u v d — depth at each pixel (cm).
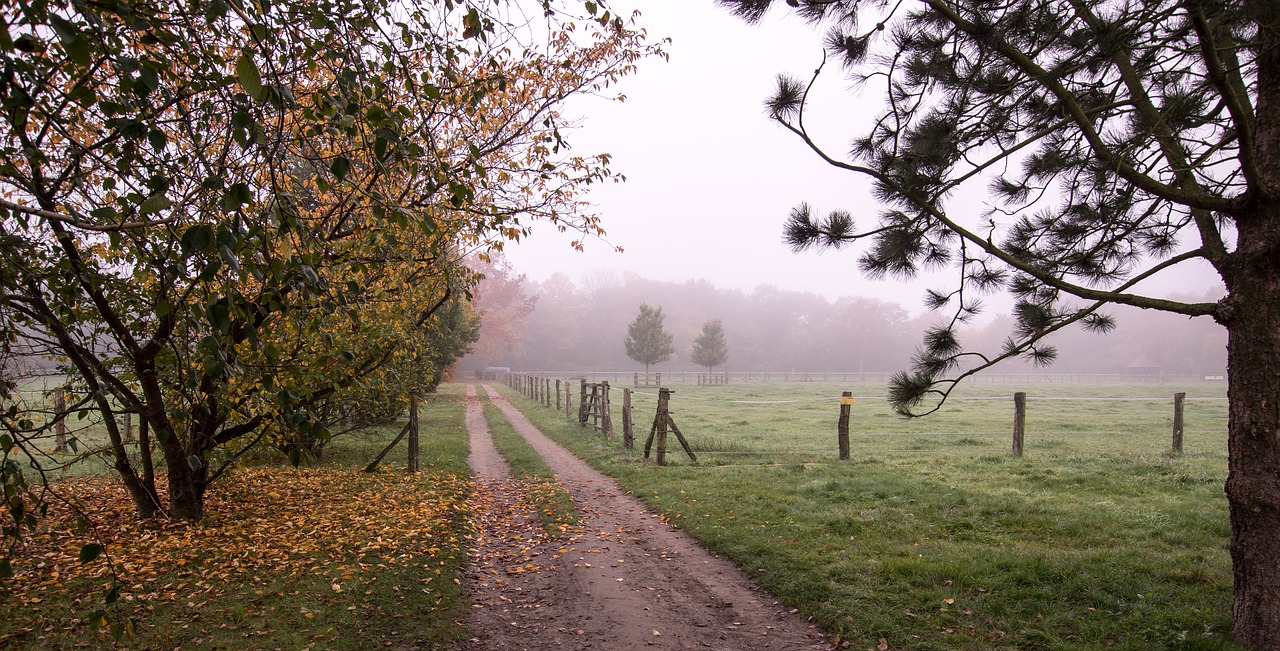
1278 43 342
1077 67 411
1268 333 378
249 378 551
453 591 554
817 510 793
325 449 1340
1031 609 475
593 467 1227
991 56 418
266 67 308
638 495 946
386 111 317
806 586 540
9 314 347
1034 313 524
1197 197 384
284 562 595
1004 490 895
